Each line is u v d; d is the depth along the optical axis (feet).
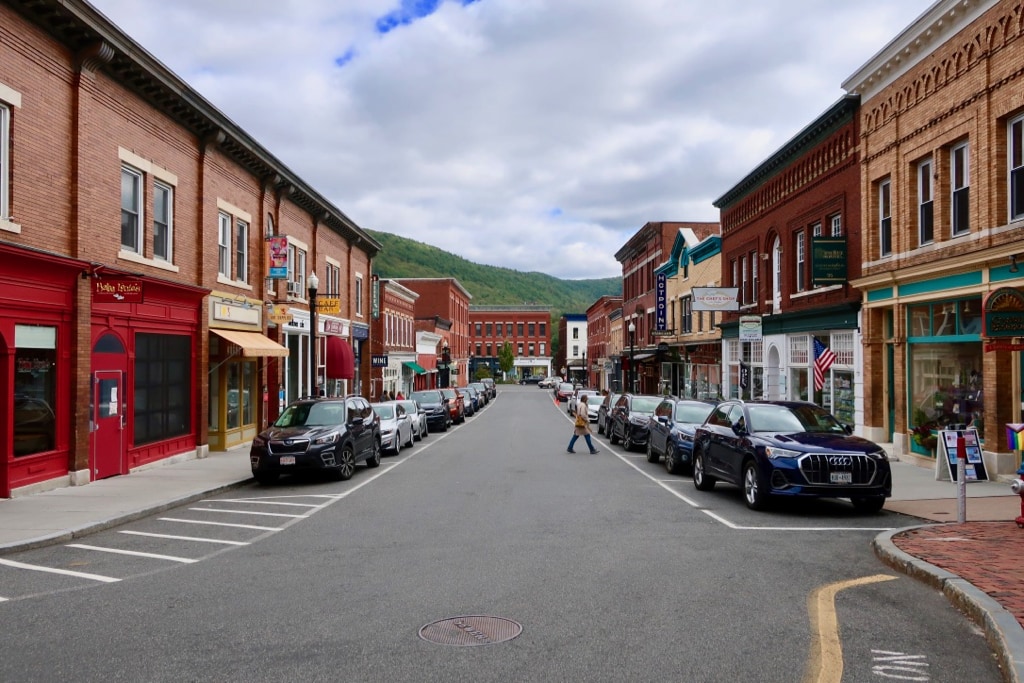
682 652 18.78
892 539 30.48
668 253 156.66
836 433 41.60
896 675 17.39
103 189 50.85
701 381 124.36
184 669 17.93
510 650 18.93
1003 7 46.26
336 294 113.39
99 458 51.39
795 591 24.36
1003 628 18.99
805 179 79.00
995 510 38.19
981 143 48.55
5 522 36.01
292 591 24.73
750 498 40.16
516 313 409.49
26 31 43.19
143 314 56.65
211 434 71.97
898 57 58.34
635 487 49.26
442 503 42.83
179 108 60.54
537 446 82.28
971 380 51.37
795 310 78.59
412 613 22.09
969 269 49.52
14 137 42.16
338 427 54.19
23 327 43.47
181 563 29.12
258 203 80.84
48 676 17.61
